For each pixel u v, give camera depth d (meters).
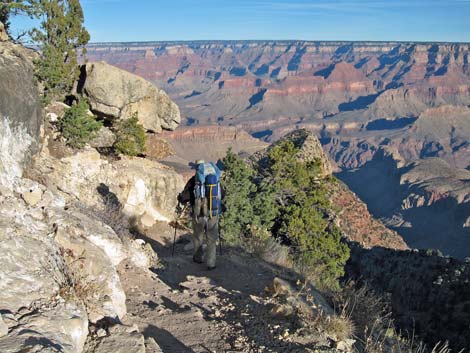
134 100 17.62
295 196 28.59
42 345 3.78
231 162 19.80
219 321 6.30
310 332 5.88
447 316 29.14
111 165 15.61
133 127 17.28
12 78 8.84
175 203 17.48
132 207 15.38
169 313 6.50
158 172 17.31
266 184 26.98
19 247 5.42
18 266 5.10
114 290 6.14
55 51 15.57
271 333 5.83
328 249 25.42
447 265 35.62
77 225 7.31
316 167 30.47
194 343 5.58
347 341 5.88
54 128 14.38
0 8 15.58
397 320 20.06
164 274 9.52
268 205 24.77
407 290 35.81
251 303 7.03
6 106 8.35
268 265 11.66
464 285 31.52
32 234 5.99
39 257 5.48
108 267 6.42
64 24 16.23
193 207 10.36
